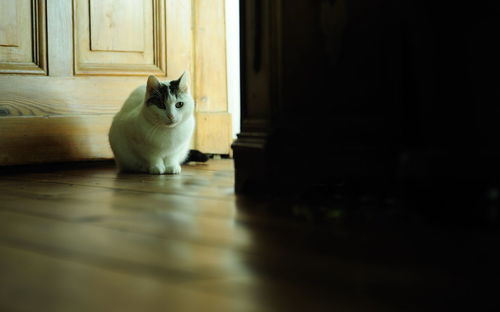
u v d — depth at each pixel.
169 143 2.85
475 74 1.36
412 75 1.48
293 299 0.89
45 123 3.10
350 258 1.12
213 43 3.56
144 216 1.63
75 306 0.88
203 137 3.53
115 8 3.31
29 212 1.72
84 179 2.61
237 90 3.76
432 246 1.19
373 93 1.59
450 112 1.40
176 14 3.47
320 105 1.73
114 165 3.28
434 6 1.40
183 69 3.51
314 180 1.75
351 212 1.55
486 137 1.36
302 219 1.52
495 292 0.90
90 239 1.34
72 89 3.19
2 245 1.29
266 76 1.89
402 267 1.05
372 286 0.94
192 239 1.32
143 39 3.41
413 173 1.43
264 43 1.90
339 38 1.66
